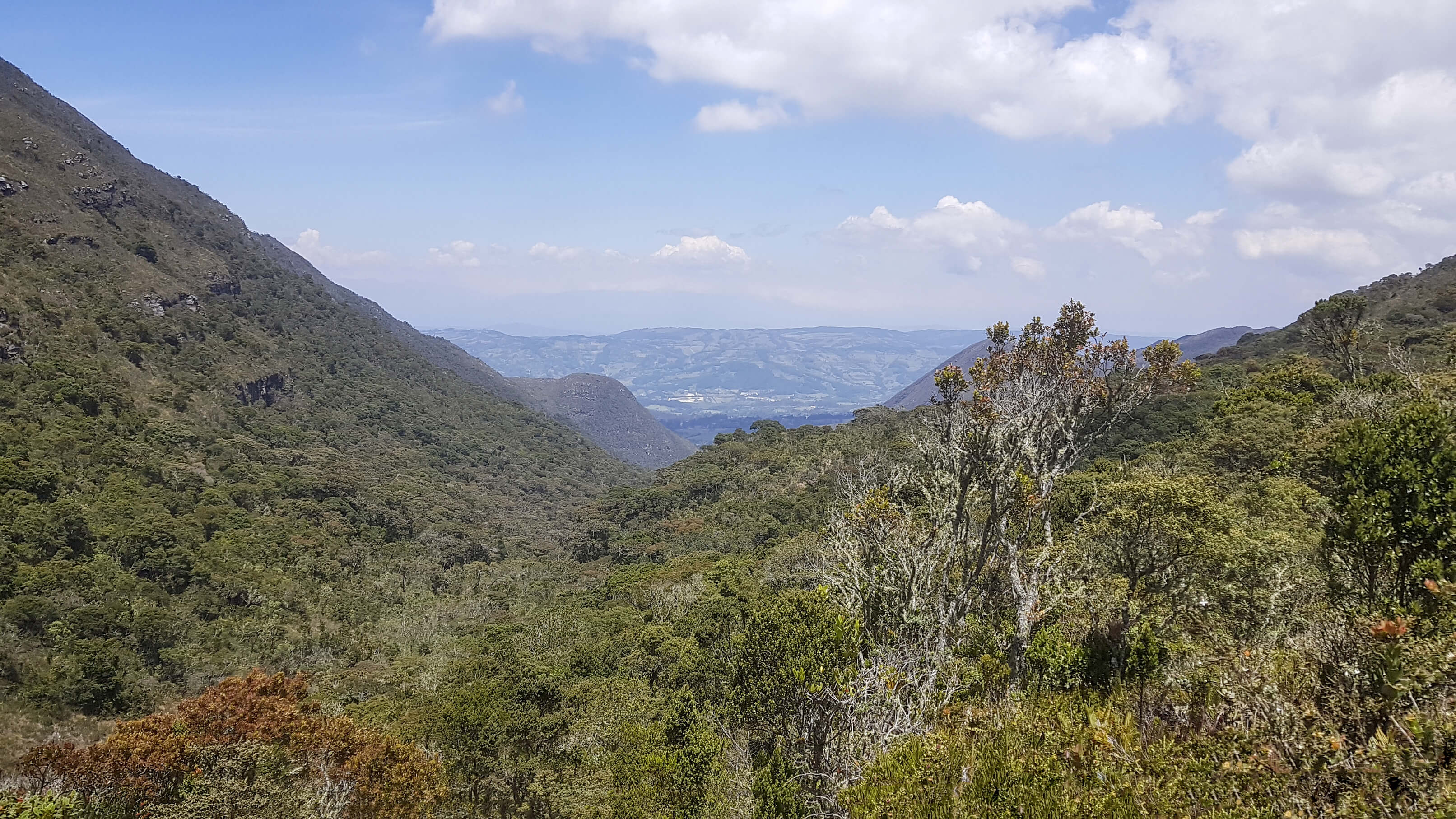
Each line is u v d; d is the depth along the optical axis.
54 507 51.56
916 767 5.77
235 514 72.12
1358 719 4.43
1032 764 5.30
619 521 107.12
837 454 81.69
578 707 28.53
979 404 11.08
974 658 9.27
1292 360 44.19
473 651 48.97
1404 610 6.52
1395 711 4.29
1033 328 12.52
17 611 40.12
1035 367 12.21
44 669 38.25
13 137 128.38
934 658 8.38
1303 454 20.61
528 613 65.75
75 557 49.34
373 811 19.88
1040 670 8.10
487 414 195.38
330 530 82.12
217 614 54.12
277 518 78.25
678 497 102.62
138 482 67.12
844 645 8.08
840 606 9.91
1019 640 8.50
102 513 56.75
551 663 39.41
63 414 72.19
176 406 94.69
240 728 19.45
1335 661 5.04
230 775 17.12
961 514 10.98
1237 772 4.42
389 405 159.25
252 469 88.00
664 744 17.55
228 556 63.19
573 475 181.75
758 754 9.98
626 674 35.66
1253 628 8.71
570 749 26.22
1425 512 7.25
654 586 55.75
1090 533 10.20
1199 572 9.30
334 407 144.12
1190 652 7.63
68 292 101.12
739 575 43.59
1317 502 14.71
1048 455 11.34
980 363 11.76
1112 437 45.06
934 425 12.08
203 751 17.73
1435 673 4.28
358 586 71.75
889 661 8.06
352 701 42.62
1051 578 9.34
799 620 8.55
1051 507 10.98
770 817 7.73
